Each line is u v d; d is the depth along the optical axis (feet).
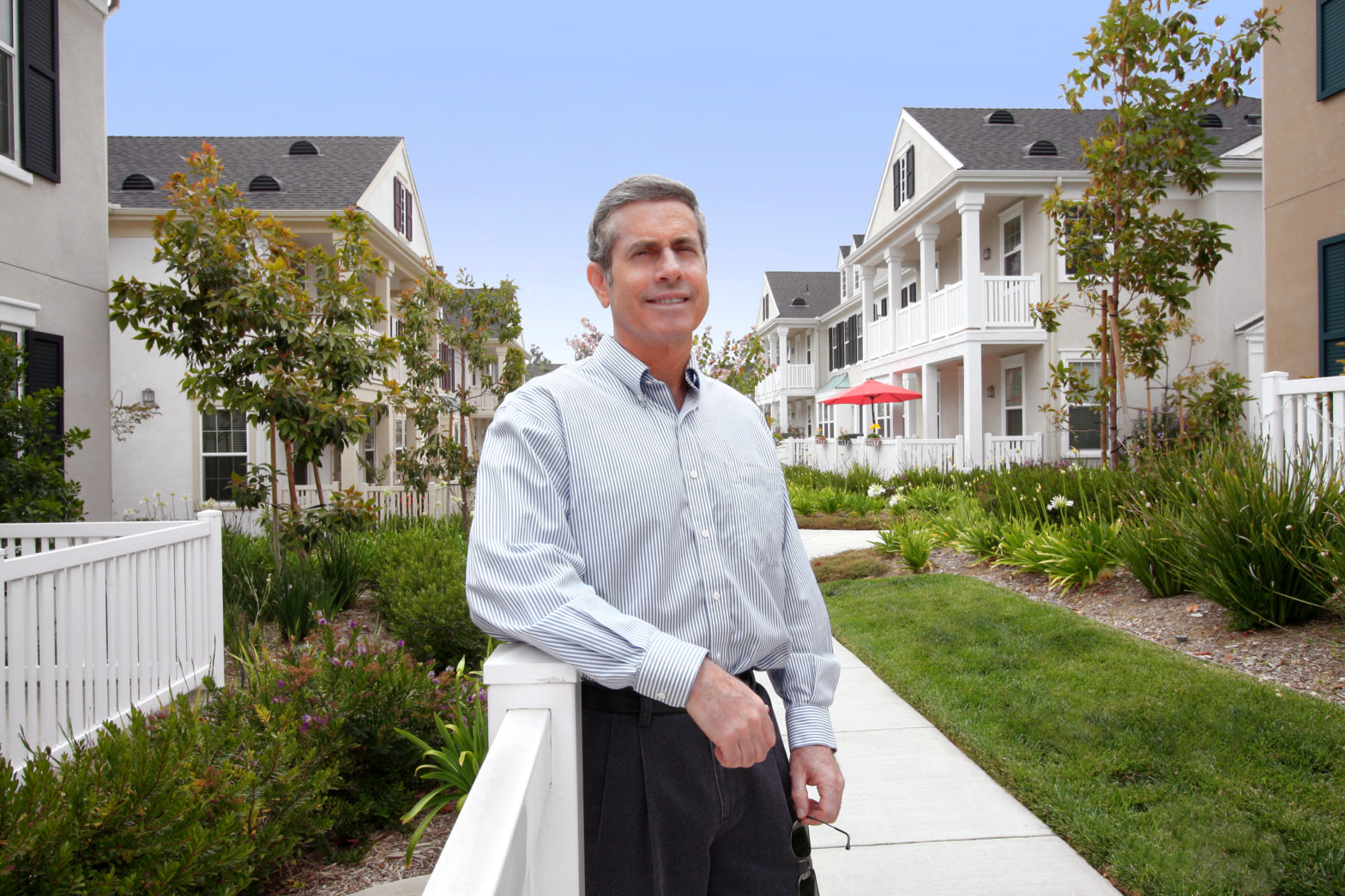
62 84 24.99
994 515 26.53
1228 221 47.55
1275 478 15.46
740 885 4.51
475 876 2.35
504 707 3.63
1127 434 47.03
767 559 4.75
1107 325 29.12
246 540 26.66
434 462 36.11
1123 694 12.30
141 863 6.65
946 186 49.24
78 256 25.72
